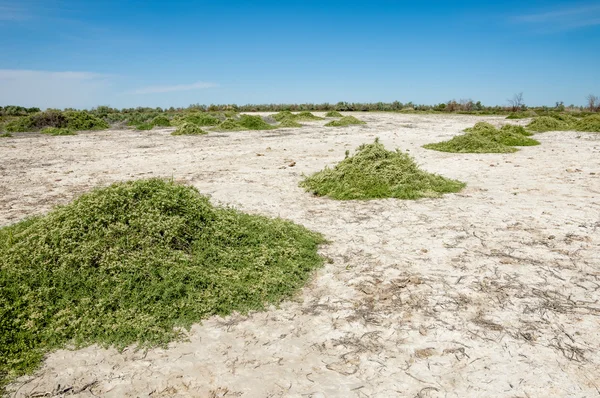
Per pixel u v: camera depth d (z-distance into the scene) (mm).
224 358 3338
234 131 24672
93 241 4535
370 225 6543
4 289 3953
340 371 3158
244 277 4484
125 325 3654
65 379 3107
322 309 4082
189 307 3973
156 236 4734
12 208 7859
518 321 3775
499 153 14258
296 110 59062
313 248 5504
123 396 2922
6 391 2971
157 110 55406
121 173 11383
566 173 10500
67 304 3910
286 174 10922
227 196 8492
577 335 3547
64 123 28203
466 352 3350
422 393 2902
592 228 6168
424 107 59281
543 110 49219
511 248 5453
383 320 3852
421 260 5141
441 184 8891
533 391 2896
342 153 14914
